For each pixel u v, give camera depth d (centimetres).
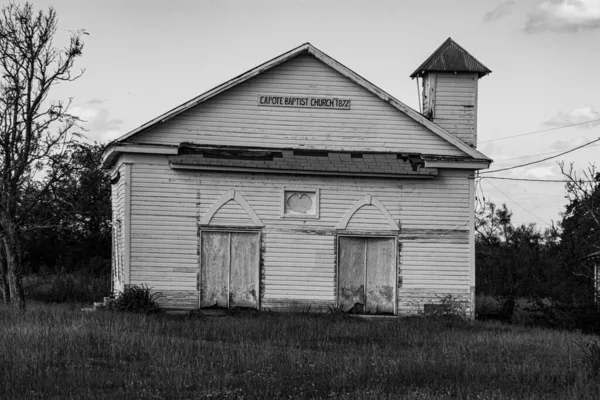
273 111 2984
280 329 2447
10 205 2894
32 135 2870
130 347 1962
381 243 3017
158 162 2909
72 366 1741
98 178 4869
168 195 2906
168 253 2897
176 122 2928
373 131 3022
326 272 2970
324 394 1575
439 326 2653
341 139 3008
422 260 3014
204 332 2331
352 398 1517
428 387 1623
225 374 1706
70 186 3953
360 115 3020
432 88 3203
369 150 3012
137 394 1514
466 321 2869
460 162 3006
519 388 1616
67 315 2511
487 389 1600
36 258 4853
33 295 3731
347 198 2994
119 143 2867
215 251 2933
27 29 2850
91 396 1487
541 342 2248
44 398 1473
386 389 1616
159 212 2900
